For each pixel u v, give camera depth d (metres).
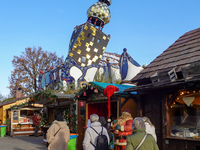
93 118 5.59
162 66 8.02
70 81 21.28
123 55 14.92
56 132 6.50
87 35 23.41
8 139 15.65
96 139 5.38
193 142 6.26
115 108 11.20
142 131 3.94
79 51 22.58
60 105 13.02
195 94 6.47
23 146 12.28
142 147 3.79
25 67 32.25
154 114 7.87
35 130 17.52
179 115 7.23
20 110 18.00
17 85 31.16
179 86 6.70
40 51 33.41
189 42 8.67
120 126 6.67
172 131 7.07
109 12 26.62
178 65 7.25
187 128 6.89
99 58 23.88
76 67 22.00
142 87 7.42
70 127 11.50
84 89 10.31
